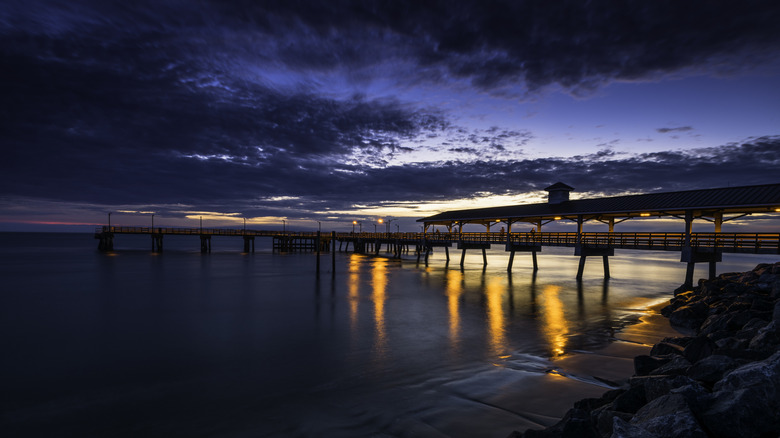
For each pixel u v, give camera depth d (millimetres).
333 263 35938
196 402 9875
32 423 8859
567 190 36000
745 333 10773
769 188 20859
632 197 28469
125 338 15859
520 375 11438
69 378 11555
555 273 42719
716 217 24453
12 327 17656
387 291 28500
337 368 12297
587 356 13227
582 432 5742
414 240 57000
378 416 8945
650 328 17203
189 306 22531
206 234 76875
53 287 29859
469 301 24469
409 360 13008
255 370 12148
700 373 7066
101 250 77812
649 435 4930
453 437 7906
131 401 9953
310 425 8570
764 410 5121
